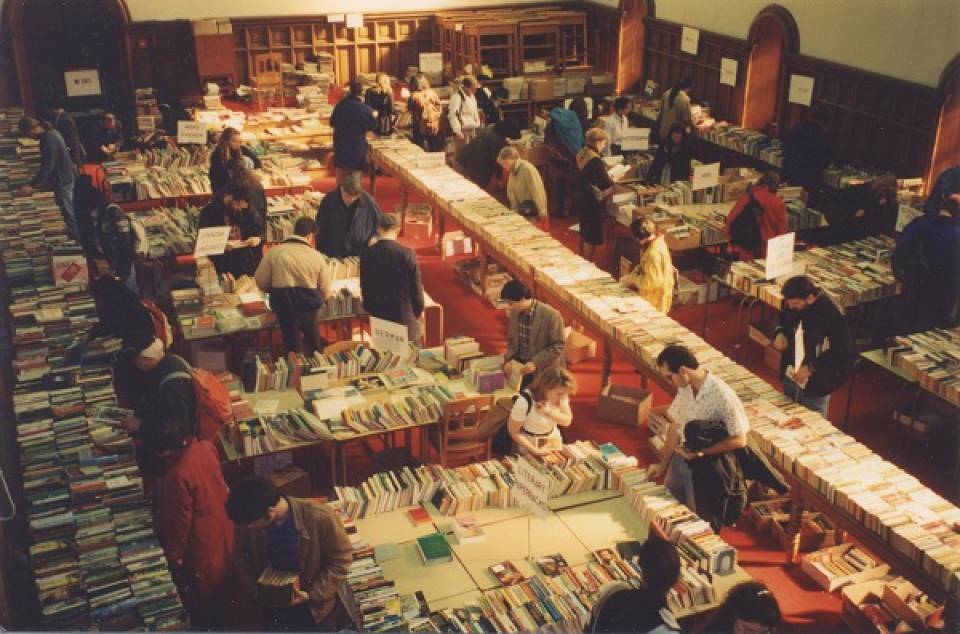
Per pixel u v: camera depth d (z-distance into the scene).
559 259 11.07
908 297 10.23
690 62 17.66
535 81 19.05
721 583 6.34
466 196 13.13
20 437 7.83
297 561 5.95
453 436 8.49
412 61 21.78
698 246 12.23
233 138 12.48
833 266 11.01
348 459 9.16
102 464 7.52
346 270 10.97
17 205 12.70
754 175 13.79
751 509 8.35
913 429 9.59
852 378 9.58
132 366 7.66
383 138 16.06
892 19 13.12
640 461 9.24
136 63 19.53
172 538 6.69
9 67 18.44
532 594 6.14
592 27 20.69
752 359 11.26
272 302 9.71
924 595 7.08
